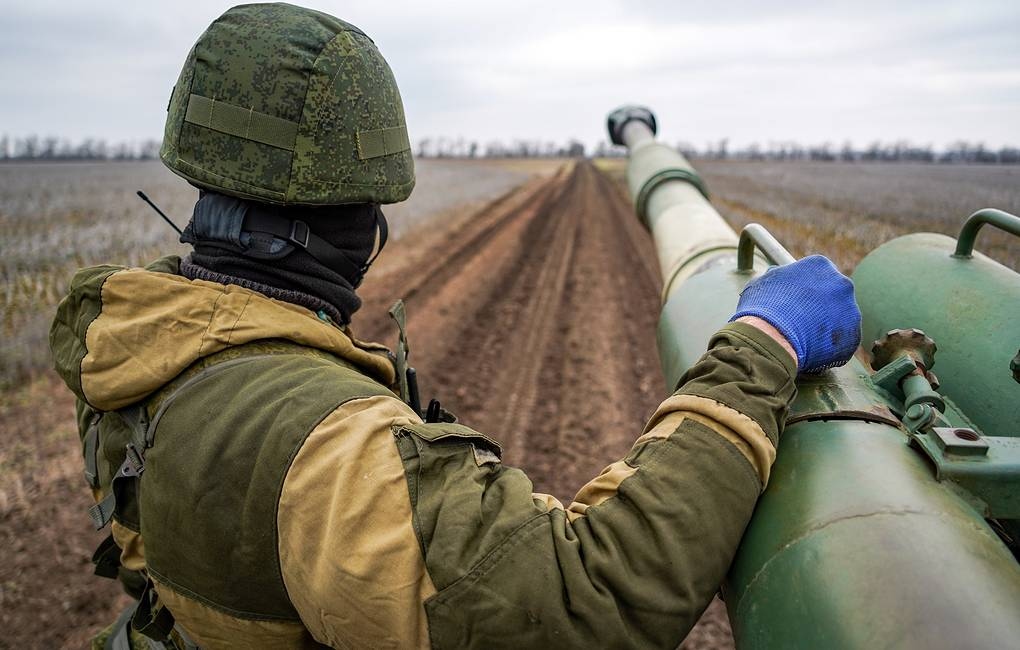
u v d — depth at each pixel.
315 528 0.84
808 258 1.17
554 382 6.65
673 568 0.84
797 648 0.87
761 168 57.38
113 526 1.12
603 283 11.43
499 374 6.85
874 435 1.04
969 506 0.94
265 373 0.97
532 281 11.58
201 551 0.92
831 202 24.48
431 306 9.40
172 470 0.94
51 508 4.27
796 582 0.90
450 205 22.52
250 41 1.08
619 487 0.89
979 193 28.84
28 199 22.52
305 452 0.87
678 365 1.75
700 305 1.86
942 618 0.76
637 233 17.81
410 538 0.82
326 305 1.14
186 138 1.09
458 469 0.88
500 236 16.58
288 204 1.06
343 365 1.11
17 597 3.50
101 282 1.03
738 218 19.38
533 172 52.56
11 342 6.95
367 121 1.12
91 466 1.22
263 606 0.92
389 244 14.23
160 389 1.00
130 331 0.99
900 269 1.88
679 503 0.86
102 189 26.44
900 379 1.21
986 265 1.70
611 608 0.81
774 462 1.05
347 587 0.81
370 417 0.90
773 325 1.07
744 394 0.96
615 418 5.76
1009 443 0.97
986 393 1.46
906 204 23.77
